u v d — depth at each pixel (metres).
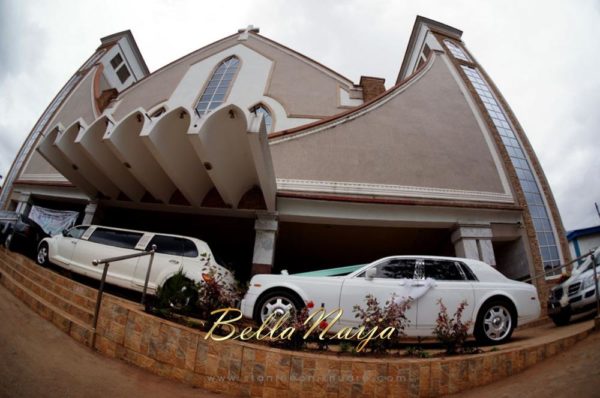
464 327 5.33
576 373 4.25
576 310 7.48
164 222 11.78
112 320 5.34
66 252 8.32
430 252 12.88
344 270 6.64
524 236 10.56
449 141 11.88
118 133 8.12
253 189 9.87
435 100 13.10
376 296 5.80
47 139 9.30
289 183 10.13
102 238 8.20
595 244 20.78
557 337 5.74
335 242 12.66
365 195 10.17
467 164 11.43
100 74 18.69
